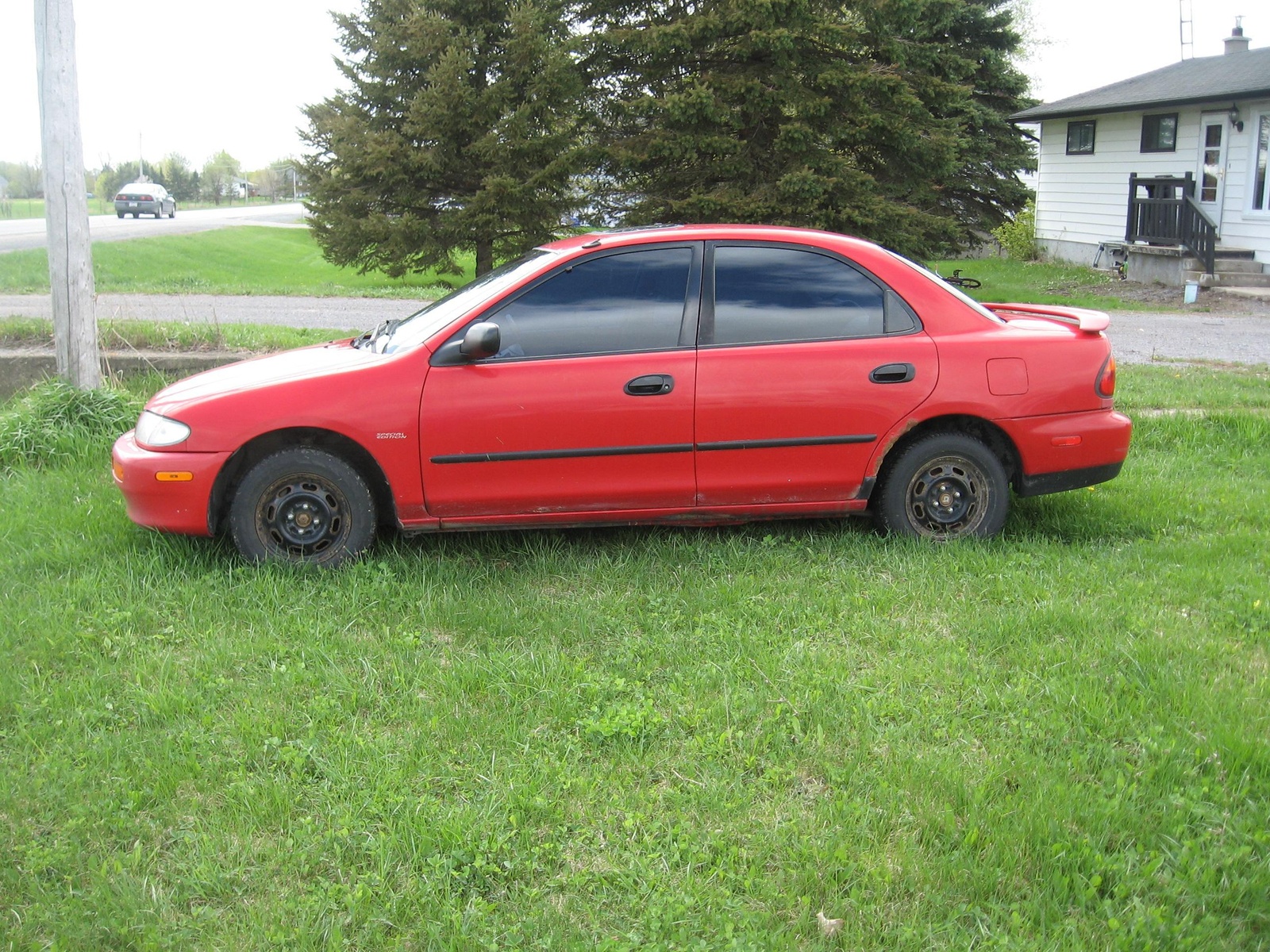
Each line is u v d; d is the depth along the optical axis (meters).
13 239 26.84
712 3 16.67
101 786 3.33
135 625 4.54
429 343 5.07
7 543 5.42
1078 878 2.79
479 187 20.33
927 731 3.63
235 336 10.02
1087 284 22.16
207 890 2.86
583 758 3.51
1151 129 23.34
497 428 5.04
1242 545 5.45
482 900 2.80
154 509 5.01
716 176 17.52
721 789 3.28
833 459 5.30
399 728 3.71
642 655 4.25
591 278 5.20
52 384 7.60
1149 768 3.30
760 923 2.71
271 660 4.19
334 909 2.78
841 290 5.33
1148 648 4.14
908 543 5.38
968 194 27.25
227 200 96.31
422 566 5.16
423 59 19.92
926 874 2.86
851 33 16.78
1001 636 4.34
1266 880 2.81
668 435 5.14
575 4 19.03
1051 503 6.32
